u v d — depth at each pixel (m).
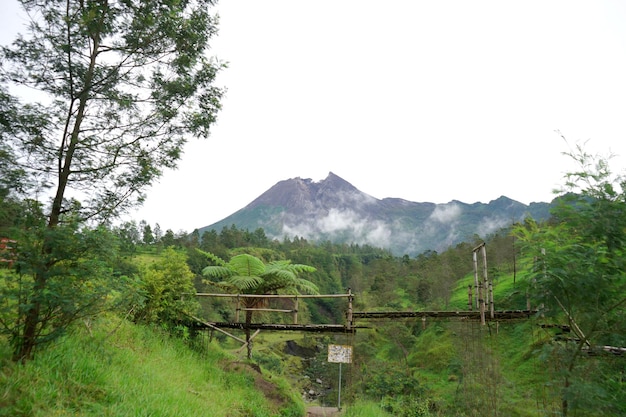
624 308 4.98
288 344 44.41
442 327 34.59
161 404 6.13
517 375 19.78
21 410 4.46
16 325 5.42
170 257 12.66
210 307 35.72
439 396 22.45
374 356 34.12
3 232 5.31
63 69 6.31
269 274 14.74
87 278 5.86
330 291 100.81
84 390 5.61
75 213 6.24
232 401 8.83
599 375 5.00
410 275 67.19
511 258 47.25
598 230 5.09
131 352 8.18
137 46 6.86
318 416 12.38
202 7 7.61
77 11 6.41
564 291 5.16
